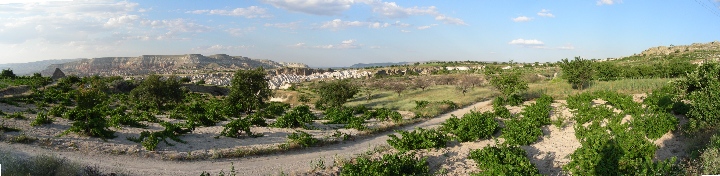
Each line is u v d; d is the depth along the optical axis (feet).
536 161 44.65
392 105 138.62
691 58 281.13
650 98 69.82
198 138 60.29
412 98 157.28
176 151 50.42
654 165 32.60
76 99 66.95
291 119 79.15
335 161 47.65
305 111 108.58
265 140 62.23
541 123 63.26
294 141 57.47
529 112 70.69
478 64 487.61
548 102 83.15
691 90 54.70
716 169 29.81
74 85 163.63
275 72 577.43
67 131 53.36
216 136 62.08
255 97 113.50
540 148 49.65
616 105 69.36
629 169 31.48
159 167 43.50
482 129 56.70
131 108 115.65
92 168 38.78
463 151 51.06
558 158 44.65
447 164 45.24
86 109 61.62
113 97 141.49
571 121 63.62
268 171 43.80
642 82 100.78
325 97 118.42
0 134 48.98
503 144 47.32
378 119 94.32
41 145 47.73
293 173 41.52
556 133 57.16
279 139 63.77
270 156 51.60
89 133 54.24
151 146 49.49
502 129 57.72
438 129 64.39
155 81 116.06
